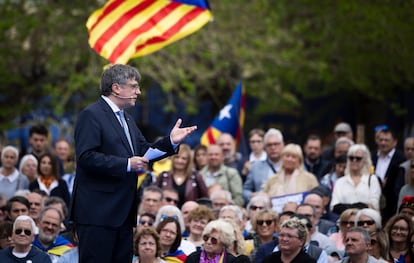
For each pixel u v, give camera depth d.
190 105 38.34
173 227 19.08
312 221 20.14
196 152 25.88
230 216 20.59
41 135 25.48
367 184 22.44
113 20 20.55
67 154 26.67
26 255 18.31
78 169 13.52
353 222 19.81
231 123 28.56
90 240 13.34
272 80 40.19
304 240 17.75
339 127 27.42
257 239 20.02
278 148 24.72
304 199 22.27
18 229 18.17
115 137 13.43
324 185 23.80
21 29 37.88
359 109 46.66
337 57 41.94
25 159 24.33
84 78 36.16
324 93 43.94
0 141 37.69
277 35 39.66
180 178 23.92
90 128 13.33
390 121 46.03
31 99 40.53
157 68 37.75
